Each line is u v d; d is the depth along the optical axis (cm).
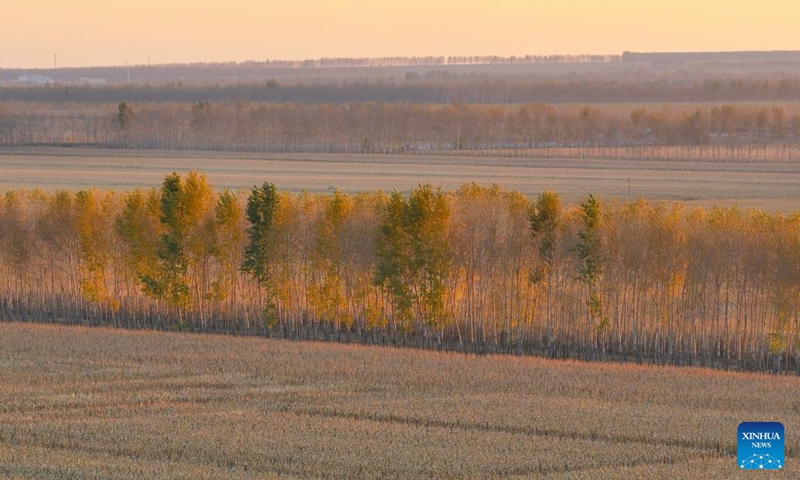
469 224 10425
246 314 10850
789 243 9544
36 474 5622
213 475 5622
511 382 7881
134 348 9031
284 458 5925
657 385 7881
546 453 6088
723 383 8006
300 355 8831
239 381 7831
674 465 5903
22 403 7112
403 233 10362
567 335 10306
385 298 10950
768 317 10044
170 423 6612
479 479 5659
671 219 10056
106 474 5628
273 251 10719
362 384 7762
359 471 5744
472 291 10481
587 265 10006
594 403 7256
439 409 7038
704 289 9819
